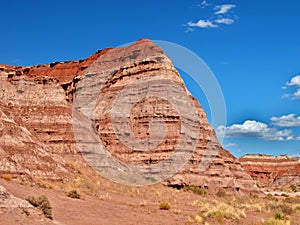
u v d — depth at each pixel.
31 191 29.36
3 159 34.44
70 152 55.88
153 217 29.30
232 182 69.25
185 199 47.38
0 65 82.75
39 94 72.94
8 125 39.28
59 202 28.28
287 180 143.62
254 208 42.44
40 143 43.38
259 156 158.25
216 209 32.47
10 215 19.55
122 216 27.86
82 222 23.75
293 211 43.22
